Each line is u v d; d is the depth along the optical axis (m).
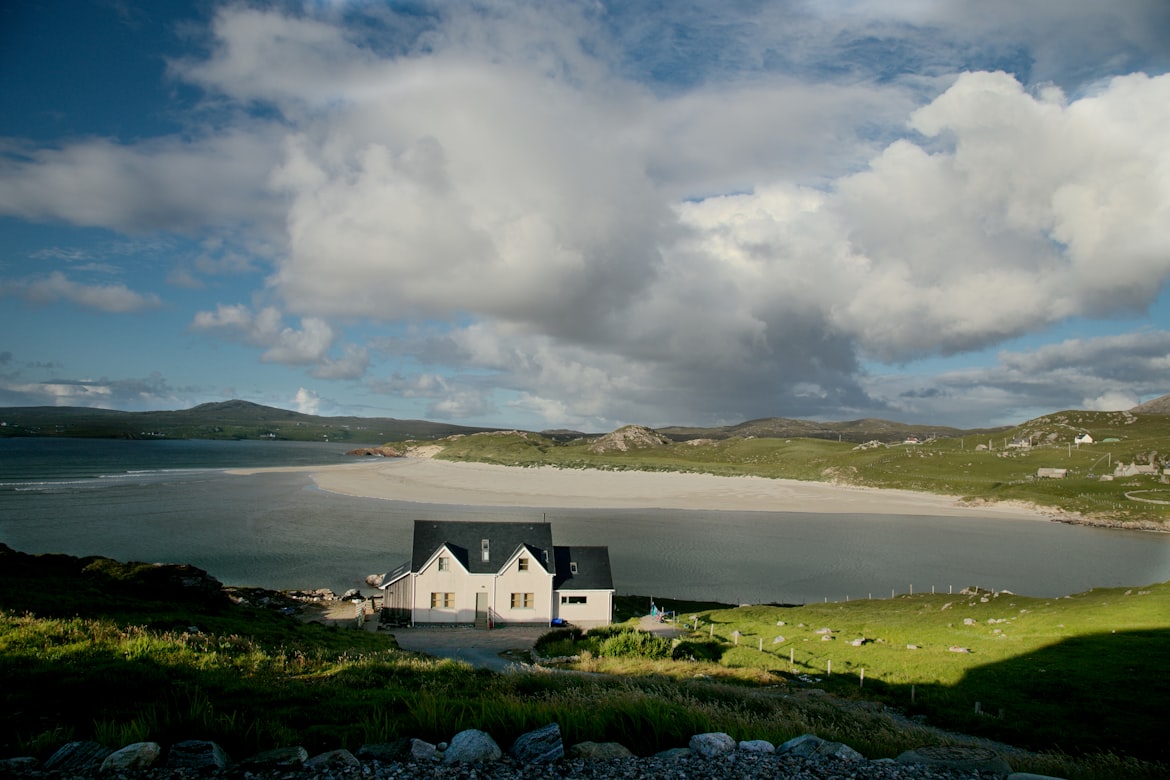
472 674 20.45
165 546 77.94
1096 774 12.45
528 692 16.52
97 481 139.25
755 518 127.38
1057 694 28.86
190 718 9.72
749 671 33.28
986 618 48.66
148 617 30.67
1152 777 13.20
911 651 39.28
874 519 132.88
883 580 80.00
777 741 10.90
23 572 39.44
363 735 9.91
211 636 23.55
